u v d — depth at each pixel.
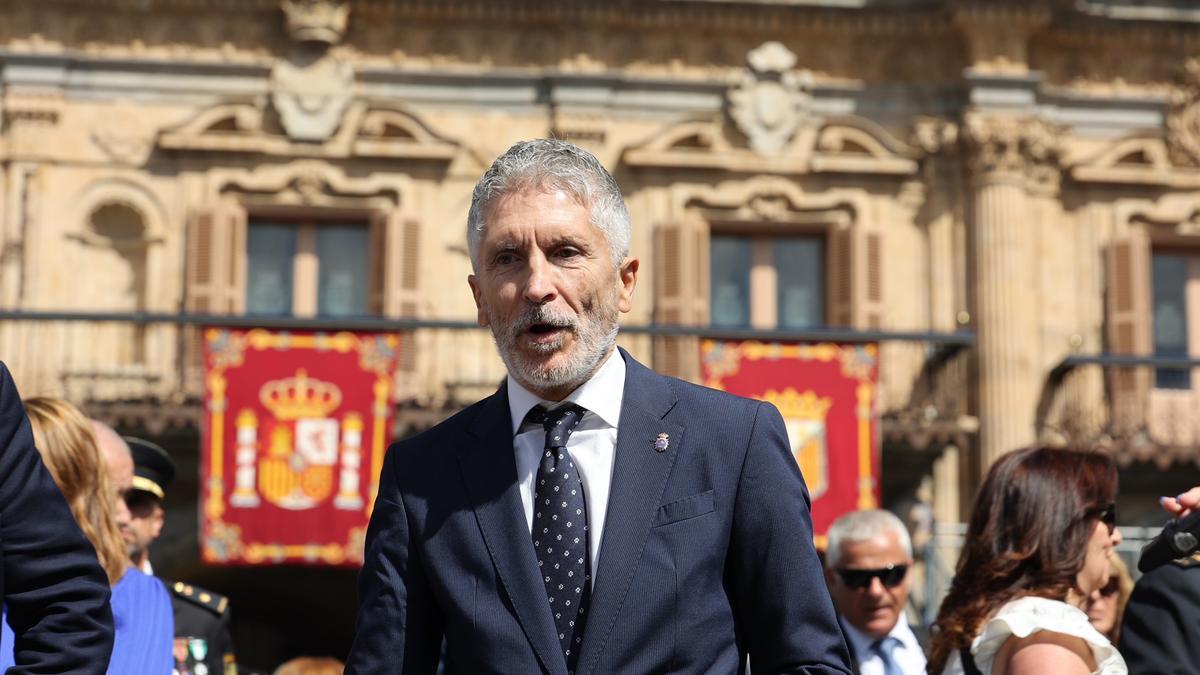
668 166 20.42
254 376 18.34
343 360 18.52
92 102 20.02
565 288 3.71
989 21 20.38
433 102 20.38
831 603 3.69
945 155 20.77
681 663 3.61
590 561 3.71
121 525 5.93
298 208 20.14
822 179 20.73
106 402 18.38
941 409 19.84
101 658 3.87
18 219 19.62
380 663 3.72
